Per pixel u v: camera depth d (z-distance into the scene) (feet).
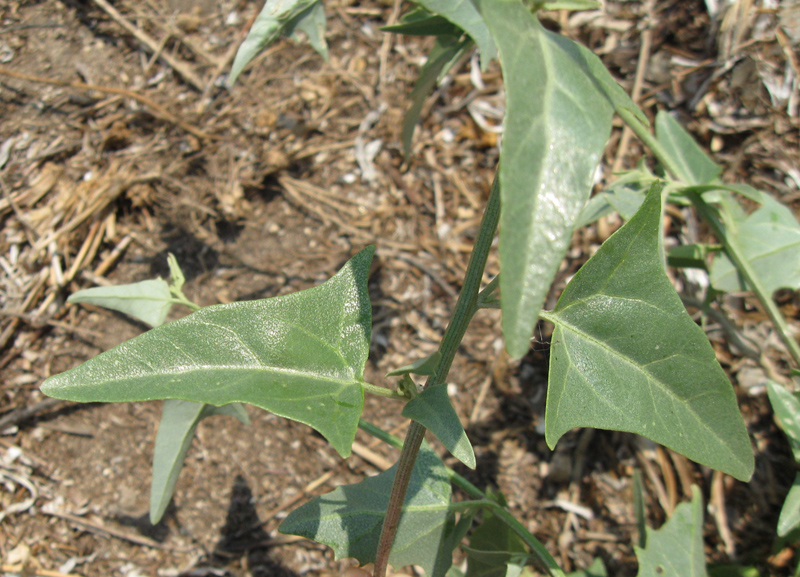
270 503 1.16
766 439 1.12
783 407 0.76
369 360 1.26
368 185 1.41
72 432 1.20
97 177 1.33
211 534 1.14
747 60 1.27
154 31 1.50
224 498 1.17
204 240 1.34
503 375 1.25
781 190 1.23
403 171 1.42
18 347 1.24
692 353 0.49
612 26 1.40
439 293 1.31
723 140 1.30
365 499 0.70
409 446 0.57
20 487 1.15
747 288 0.89
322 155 1.43
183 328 0.49
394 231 1.37
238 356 0.50
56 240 1.28
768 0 1.25
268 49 1.51
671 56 1.35
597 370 0.51
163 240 1.34
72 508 1.14
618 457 1.17
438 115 1.45
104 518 1.14
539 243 0.35
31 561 1.10
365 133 1.44
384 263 1.34
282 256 1.33
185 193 1.36
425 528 0.69
